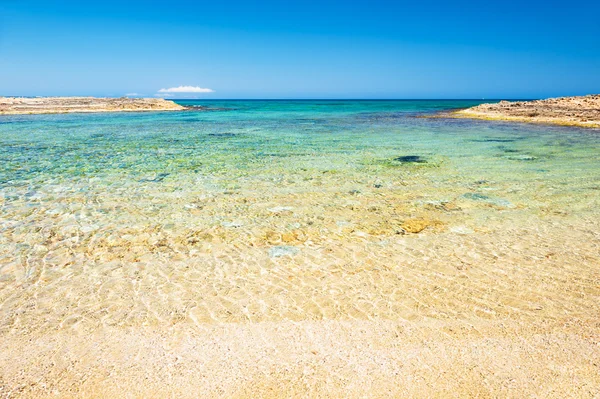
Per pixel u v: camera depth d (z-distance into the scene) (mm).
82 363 4441
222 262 7016
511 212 9594
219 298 5816
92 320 5262
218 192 11438
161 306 5605
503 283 6184
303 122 37750
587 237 7988
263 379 4191
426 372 4277
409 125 32906
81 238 8039
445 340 4809
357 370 4316
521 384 4098
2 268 6734
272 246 7695
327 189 11781
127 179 12977
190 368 4359
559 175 13383
